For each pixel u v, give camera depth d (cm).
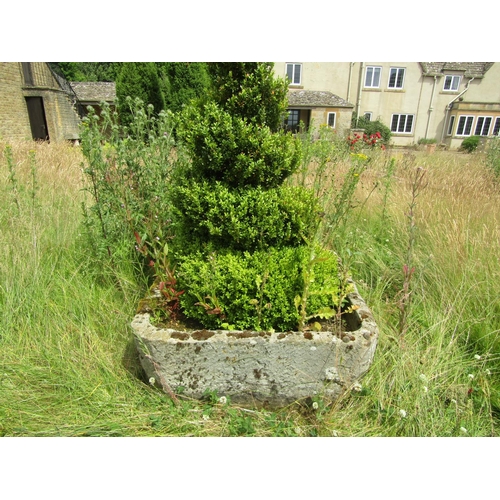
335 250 375
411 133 2686
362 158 401
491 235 341
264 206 221
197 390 208
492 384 231
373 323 217
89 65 3017
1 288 282
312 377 206
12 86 1352
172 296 229
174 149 412
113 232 318
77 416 201
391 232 409
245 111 229
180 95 1123
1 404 202
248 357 199
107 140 342
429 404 212
